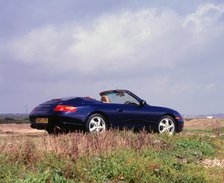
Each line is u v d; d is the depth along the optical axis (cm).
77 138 930
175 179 782
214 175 885
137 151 959
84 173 730
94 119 1283
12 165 727
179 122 1471
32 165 758
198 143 1195
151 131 1422
